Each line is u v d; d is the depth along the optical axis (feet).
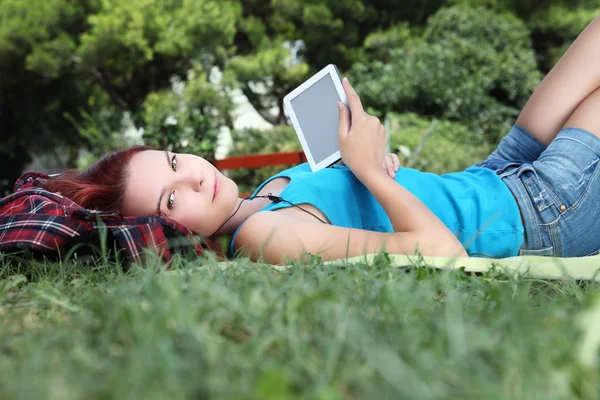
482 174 7.81
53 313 4.11
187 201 6.79
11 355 3.30
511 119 30.01
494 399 2.40
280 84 44.93
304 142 7.47
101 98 48.85
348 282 4.46
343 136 7.03
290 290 4.09
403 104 29.14
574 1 46.29
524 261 5.88
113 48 43.80
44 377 2.63
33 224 6.31
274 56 43.11
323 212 7.00
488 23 32.86
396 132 25.70
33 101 47.26
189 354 2.87
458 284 4.83
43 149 48.85
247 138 28.60
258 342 3.05
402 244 6.38
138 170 6.87
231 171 27.32
